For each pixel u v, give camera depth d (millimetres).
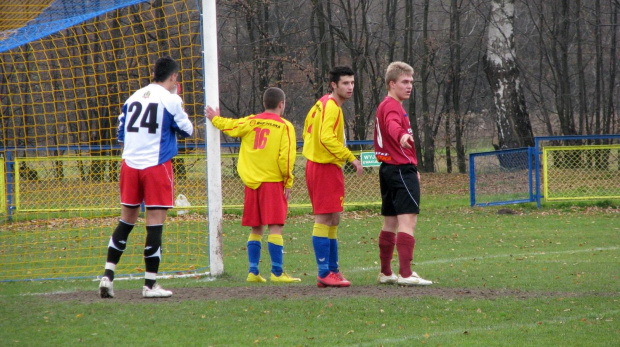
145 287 21641
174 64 22359
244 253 36438
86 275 29500
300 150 56500
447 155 113312
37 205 50875
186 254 34781
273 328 18078
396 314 19562
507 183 57125
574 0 105188
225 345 16469
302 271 30250
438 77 120562
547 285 24453
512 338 17125
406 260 24109
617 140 97750
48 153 57375
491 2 86062
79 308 20000
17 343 16391
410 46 108938
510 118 85062
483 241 39312
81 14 32312
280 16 109375
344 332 17734
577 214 52031
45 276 29203
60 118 84375
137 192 21609
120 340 16781
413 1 120875
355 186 55750
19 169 50781
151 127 21391
